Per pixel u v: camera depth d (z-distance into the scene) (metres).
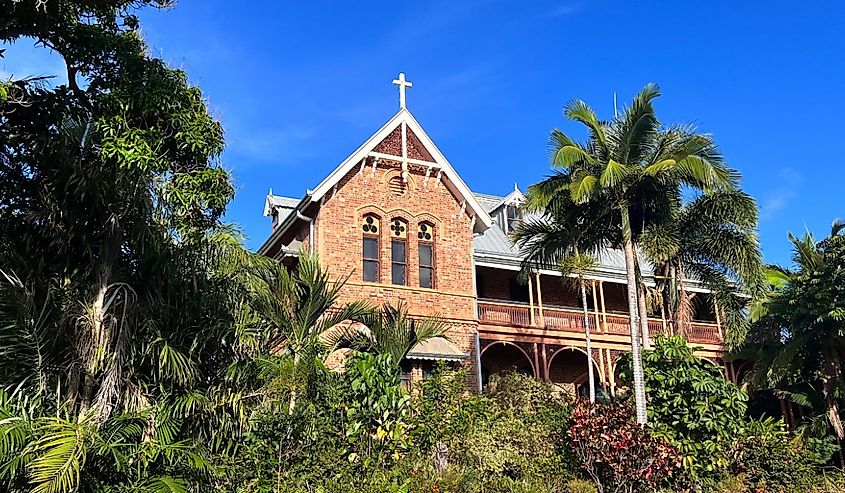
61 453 7.82
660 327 26.86
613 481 15.16
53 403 9.67
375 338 15.00
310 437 12.24
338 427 12.86
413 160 23.61
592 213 19.78
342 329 16.84
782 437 18.56
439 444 14.06
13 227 10.81
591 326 27.22
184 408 10.89
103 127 9.54
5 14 9.37
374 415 13.14
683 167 18.30
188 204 10.30
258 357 12.23
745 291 21.80
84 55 10.02
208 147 10.28
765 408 30.38
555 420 16.52
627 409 16.20
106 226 10.97
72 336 10.28
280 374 12.09
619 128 19.17
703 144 18.62
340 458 12.52
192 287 11.73
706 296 30.98
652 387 17.66
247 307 12.79
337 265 21.81
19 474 8.03
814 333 22.08
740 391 17.95
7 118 10.45
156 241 11.34
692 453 16.56
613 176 17.61
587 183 17.77
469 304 23.48
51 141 10.62
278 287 13.21
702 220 20.92
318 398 12.73
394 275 22.86
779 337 25.38
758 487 16.84
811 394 23.72
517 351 27.86
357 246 22.33
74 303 10.47
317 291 13.34
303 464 12.04
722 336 28.86
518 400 17.77
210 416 11.43
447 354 21.64
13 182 10.99
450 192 24.33
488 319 25.45
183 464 9.80
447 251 23.62
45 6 9.26
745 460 17.48
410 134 24.02
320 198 22.19
